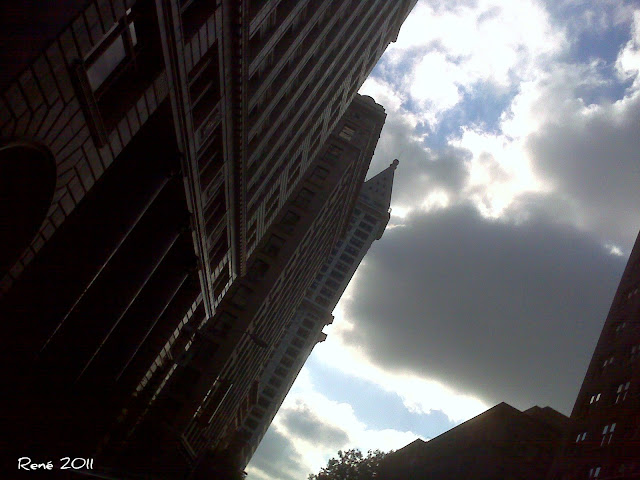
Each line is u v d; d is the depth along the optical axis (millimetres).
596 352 46906
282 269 64938
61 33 14281
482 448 63688
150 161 25250
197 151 27047
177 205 29500
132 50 18453
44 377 24812
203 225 33094
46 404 24875
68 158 17109
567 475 40812
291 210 68375
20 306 21656
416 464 84062
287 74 34094
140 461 44125
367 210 187250
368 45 52094
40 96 14664
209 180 30812
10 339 21391
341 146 74250
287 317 119125
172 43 19578
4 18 13180
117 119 18625
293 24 31047
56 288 22312
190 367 57500
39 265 22312
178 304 39406
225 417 95312
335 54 42594
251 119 32688
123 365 32938
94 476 27578
